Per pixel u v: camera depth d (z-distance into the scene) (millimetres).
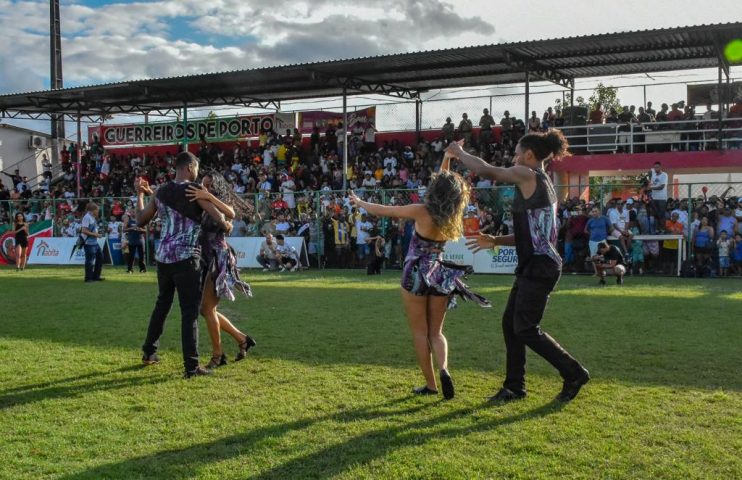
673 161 21781
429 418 5117
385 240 20469
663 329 8672
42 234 26484
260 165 28750
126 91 28922
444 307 5746
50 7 37875
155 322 7078
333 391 5918
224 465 4270
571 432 4750
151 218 6969
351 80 25672
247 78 25875
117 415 5340
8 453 4523
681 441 4562
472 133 26359
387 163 25719
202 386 6172
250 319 9898
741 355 7133
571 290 13250
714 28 18656
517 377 5629
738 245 16750
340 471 4133
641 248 17531
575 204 19203
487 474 4066
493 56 22125
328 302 11812
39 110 32656
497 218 18953
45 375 6641
